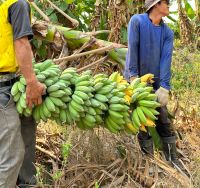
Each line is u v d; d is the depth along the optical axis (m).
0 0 4.70
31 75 3.33
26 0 3.32
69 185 3.96
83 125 3.74
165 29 4.45
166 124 4.63
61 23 6.90
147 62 4.43
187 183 4.04
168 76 4.46
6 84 3.46
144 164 4.43
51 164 4.54
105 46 5.34
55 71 3.56
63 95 3.52
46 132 4.91
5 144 3.47
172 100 6.05
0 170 3.47
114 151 4.54
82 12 7.14
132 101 3.80
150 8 4.32
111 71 5.99
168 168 4.29
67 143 4.15
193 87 6.15
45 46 6.30
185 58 6.70
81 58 5.56
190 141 5.16
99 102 3.60
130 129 3.86
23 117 3.83
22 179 4.02
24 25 3.23
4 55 3.38
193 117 5.57
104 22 6.78
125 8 6.33
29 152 3.98
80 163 4.26
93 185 4.05
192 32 8.52
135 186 4.05
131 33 4.34
